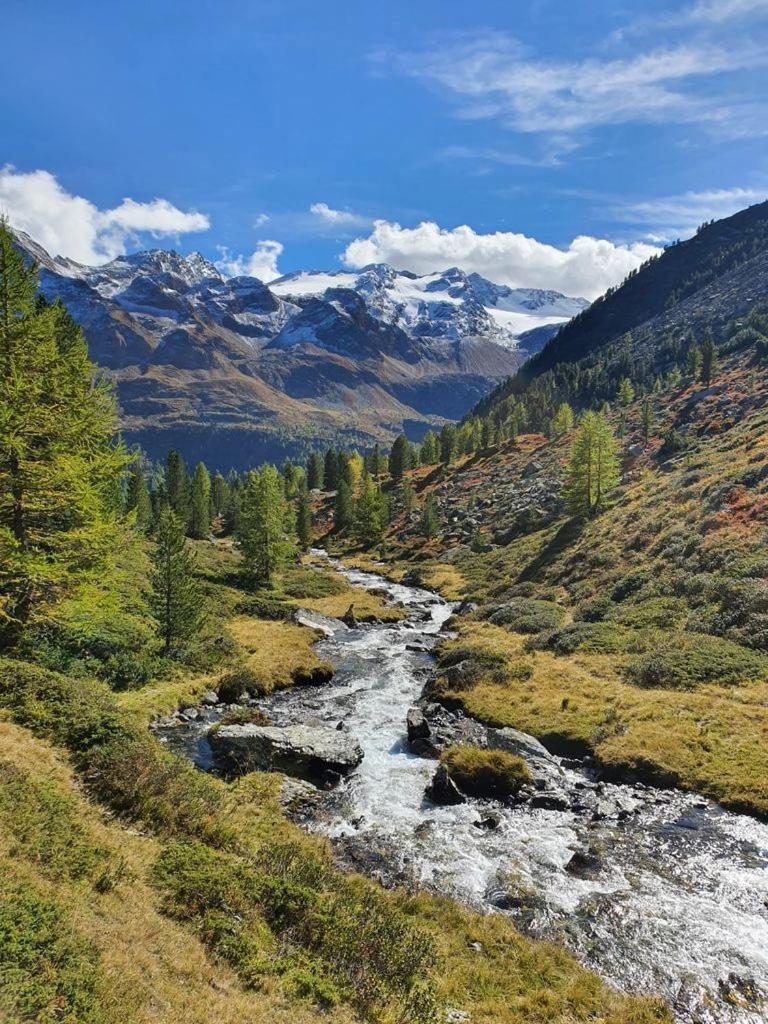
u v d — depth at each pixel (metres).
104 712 17.41
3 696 16.91
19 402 19.98
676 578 41.03
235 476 146.38
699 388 116.69
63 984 7.30
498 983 12.05
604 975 12.62
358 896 13.93
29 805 11.70
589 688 30.20
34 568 19.61
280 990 9.41
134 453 25.97
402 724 28.05
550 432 130.88
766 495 44.97
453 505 107.56
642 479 73.88
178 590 35.28
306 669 35.59
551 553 61.59
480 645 39.34
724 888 15.73
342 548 104.38
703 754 22.80
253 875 12.44
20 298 21.27
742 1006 11.73
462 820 19.33
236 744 23.06
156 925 9.83
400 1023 9.70
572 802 20.66
